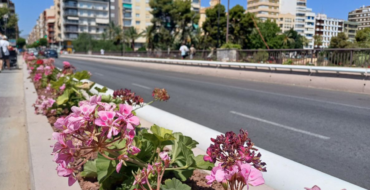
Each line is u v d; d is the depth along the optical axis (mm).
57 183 2572
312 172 2674
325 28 107250
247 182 1486
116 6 113188
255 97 9875
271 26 75062
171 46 58594
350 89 11391
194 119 6586
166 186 2055
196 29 63844
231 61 20484
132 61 33500
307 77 13164
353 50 12070
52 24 139625
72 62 38531
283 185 2650
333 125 6055
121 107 1854
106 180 2387
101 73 20641
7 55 17141
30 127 4316
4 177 3438
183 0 60969
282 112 7395
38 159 3086
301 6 150000
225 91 11414
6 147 4445
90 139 1715
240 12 54281
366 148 4574
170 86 13055
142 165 2068
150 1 57812
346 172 3652
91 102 1954
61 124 1754
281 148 4578
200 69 21188
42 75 8391
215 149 1660
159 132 2527
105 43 78250
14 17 76625
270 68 15172
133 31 78375
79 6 107062
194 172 2955
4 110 6949
